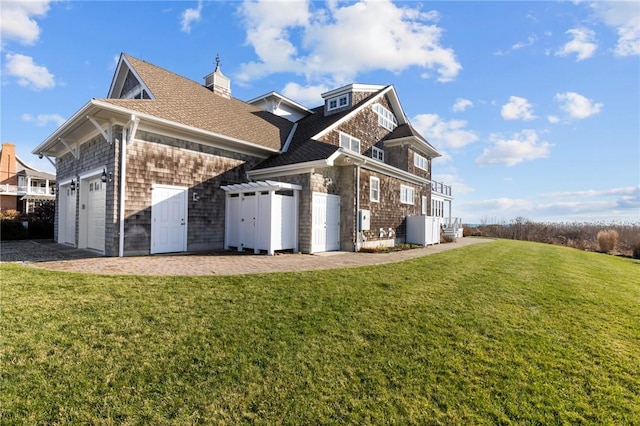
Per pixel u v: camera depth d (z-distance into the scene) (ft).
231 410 8.02
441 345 12.03
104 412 7.72
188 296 15.89
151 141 30.60
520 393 9.30
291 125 55.42
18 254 29.50
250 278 19.76
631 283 27.78
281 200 33.71
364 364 10.47
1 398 7.97
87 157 34.53
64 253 30.45
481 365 10.74
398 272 24.06
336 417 7.95
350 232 39.14
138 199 29.45
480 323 14.34
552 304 17.99
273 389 8.94
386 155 64.80
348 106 55.98
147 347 10.80
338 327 13.15
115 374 9.22
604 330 14.55
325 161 33.40
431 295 18.16
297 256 31.76
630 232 98.53
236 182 38.75
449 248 47.50
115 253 27.89
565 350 12.18
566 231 108.37
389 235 48.32
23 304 13.75
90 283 17.29
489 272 26.16
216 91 48.39
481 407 8.61
